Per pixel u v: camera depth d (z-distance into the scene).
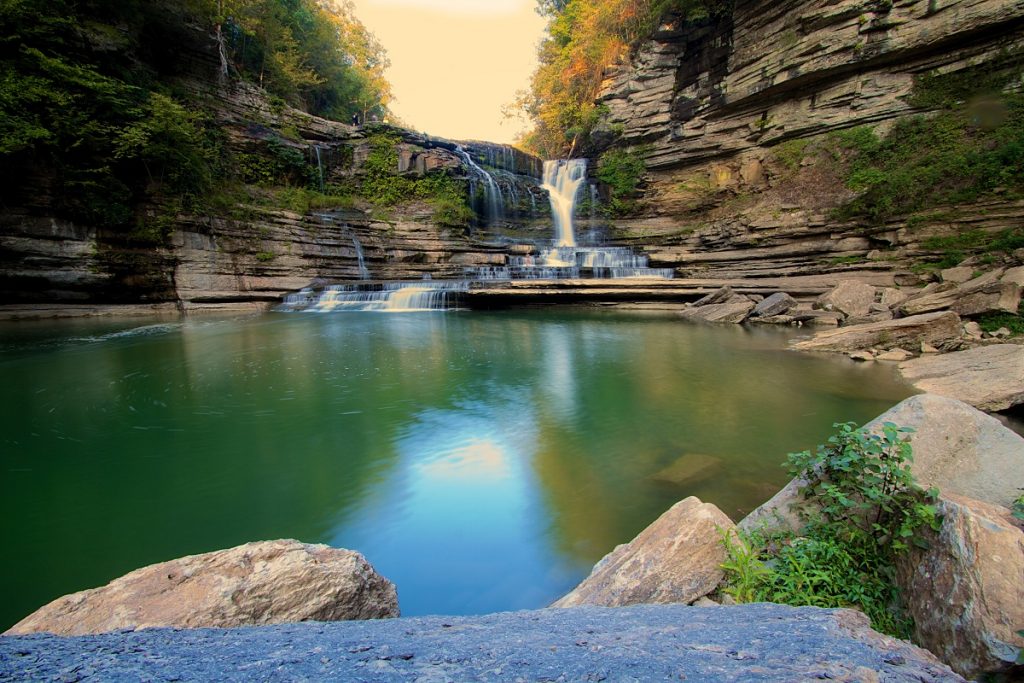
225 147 23.92
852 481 2.97
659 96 30.12
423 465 5.20
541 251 27.56
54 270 15.90
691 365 10.07
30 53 15.11
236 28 27.86
